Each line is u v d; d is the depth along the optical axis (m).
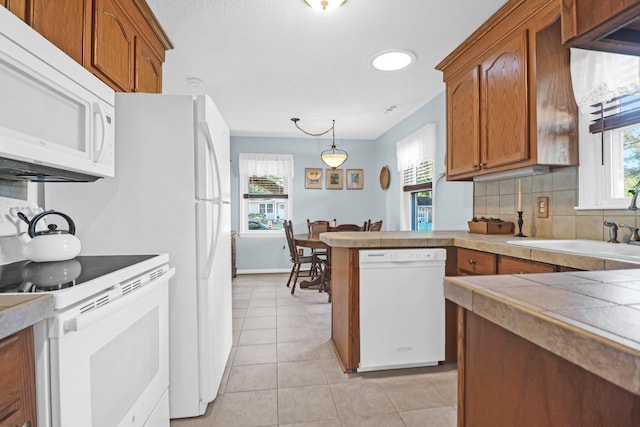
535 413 0.54
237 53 2.38
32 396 0.69
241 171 5.09
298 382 1.87
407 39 2.20
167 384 1.35
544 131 1.73
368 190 5.46
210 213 1.60
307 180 5.31
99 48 1.40
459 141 2.35
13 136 0.84
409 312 1.97
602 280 0.72
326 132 4.93
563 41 0.70
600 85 1.58
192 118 1.52
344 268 2.02
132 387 1.06
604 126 1.68
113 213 1.47
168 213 1.51
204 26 2.02
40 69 0.92
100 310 0.84
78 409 0.78
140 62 1.83
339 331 2.16
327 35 2.14
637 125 1.58
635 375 0.36
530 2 1.71
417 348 1.99
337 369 2.02
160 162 1.50
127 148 1.48
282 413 1.59
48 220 1.40
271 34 2.12
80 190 1.45
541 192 2.04
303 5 1.82
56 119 1.01
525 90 1.75
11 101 0.84
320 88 3.11
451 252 2.03
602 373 0.39
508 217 2.32
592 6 0.64
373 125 4.51
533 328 0.49
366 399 1.70
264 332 2.65
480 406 0.68
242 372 1.98
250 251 5.21
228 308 2.09
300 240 3.87
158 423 1.26
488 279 0.73
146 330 1.17
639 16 0.59
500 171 2.02
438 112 3.29
